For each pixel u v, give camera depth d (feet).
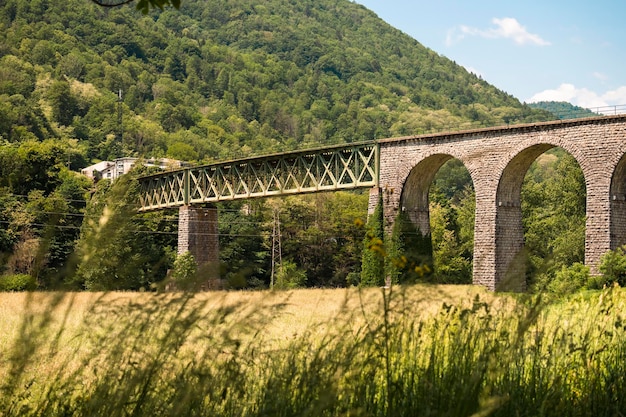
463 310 20.95
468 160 191.42
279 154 227.61
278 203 296.30
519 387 21.03
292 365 18.95
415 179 204.23
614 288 29.07
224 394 17.57
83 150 518.78
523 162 184.34
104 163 455.63
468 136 191.93
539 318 22.72
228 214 287.69
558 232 285.84
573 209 285.84
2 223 149.59
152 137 609.83
